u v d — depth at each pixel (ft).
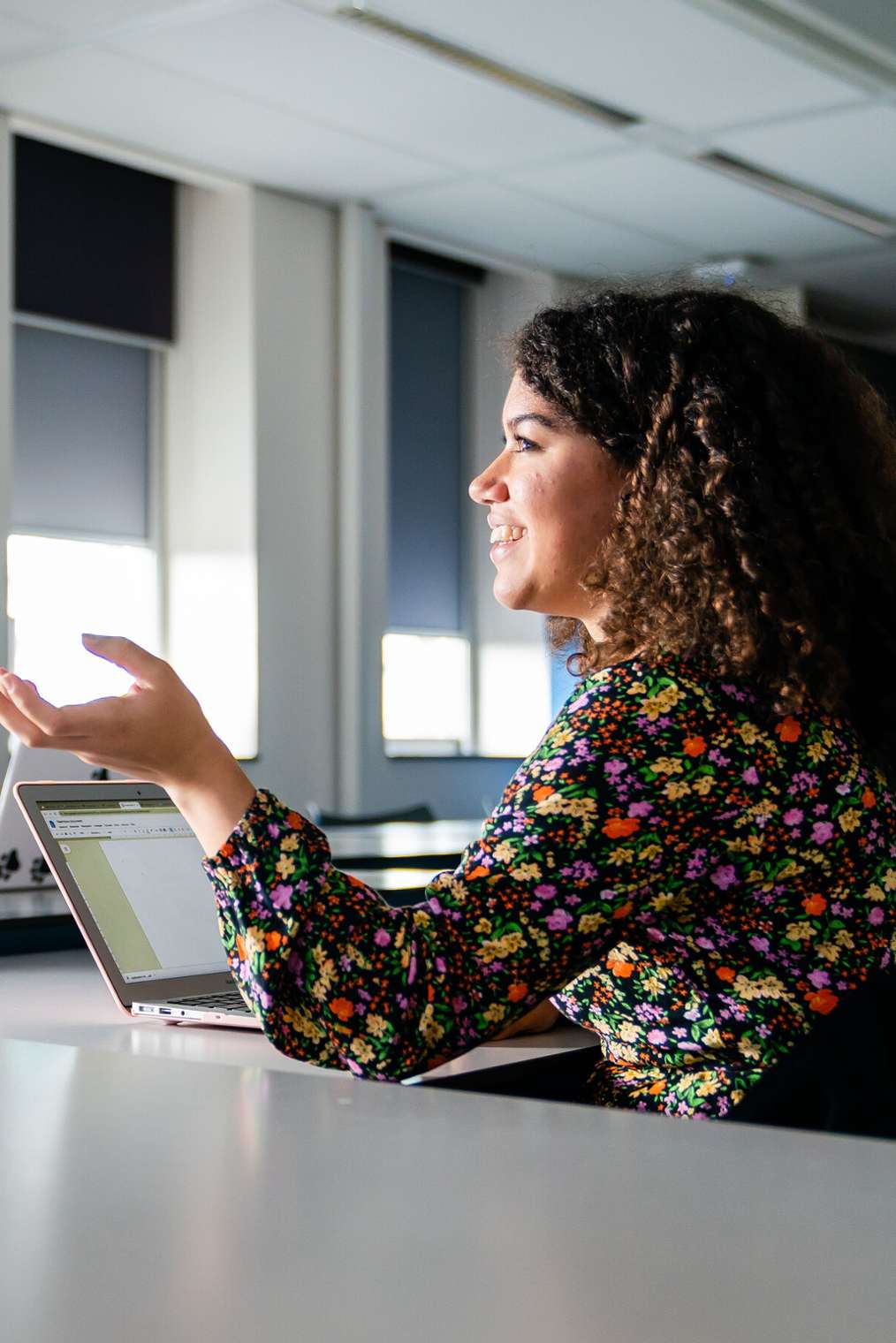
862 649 4.12
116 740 3.50
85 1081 2.71
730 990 3.87
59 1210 1.87
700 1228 1.81
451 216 23.52
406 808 23.94
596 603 4.31
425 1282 1.60
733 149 20.47
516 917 3.57
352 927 3.52
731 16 16.28
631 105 18.88
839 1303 1.54
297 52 17.30
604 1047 4.35
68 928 7.10
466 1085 4.32
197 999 5.16
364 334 23.36
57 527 21.84
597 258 25.55
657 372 4.17
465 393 27.17
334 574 23.40
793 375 4.27
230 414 22.43
